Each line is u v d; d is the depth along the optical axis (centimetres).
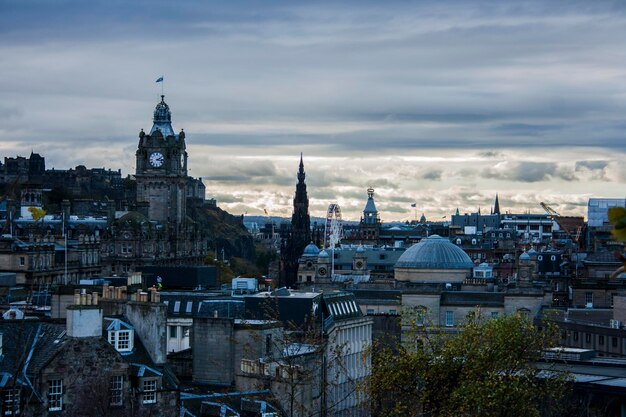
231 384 14312
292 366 13400
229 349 14562
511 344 13225
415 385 12938
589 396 13975
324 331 18712
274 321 15312
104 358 11794
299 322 19112
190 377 14975
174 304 18962
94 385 11588
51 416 11394
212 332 14638
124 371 11912
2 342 11675
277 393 13325
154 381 12175
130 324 12700
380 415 13175
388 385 12825
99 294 17675
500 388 12019
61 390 11506
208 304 18338
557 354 14238
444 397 12725
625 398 13762
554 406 13550
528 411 12438
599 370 15512
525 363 13438
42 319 13088
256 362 13850
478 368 12744
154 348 12600
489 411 12181
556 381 13275
